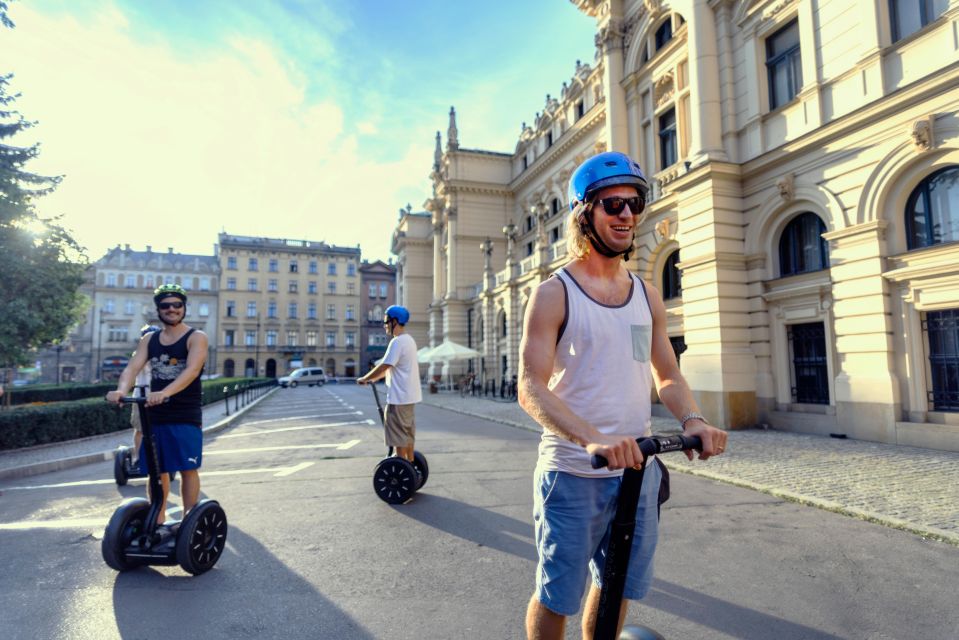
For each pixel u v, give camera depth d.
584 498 1.62
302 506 5.56
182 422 3.81
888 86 8.99
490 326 29.14
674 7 13.22
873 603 3.20
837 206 9.55
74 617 3.12
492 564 3.92
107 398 3.52
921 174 8.46
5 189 13.07
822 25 10.12
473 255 34.53
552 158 28.05
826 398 10.12
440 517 5.12
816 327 10.34
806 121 10.34
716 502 5.52
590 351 1.62
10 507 5.88
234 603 3.29
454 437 11.05
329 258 71.38
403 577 3.68
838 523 4.77
